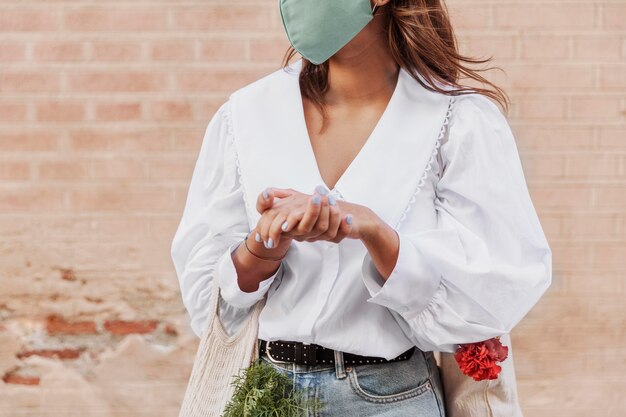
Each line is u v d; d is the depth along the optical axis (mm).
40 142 4062
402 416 1968
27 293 4113
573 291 4082
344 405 1952
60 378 4133
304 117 2066
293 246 1975
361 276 1945
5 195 4074
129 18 4020
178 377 4133
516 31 3990
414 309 1911
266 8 4004
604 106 4020
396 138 1983
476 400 2096
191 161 4062
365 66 2037
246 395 1921
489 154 1979
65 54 4031
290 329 1960
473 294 1897
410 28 1991
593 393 4102
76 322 4121
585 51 4000
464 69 2094
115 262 4102
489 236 1971
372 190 1952
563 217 4059
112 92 4043
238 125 2100
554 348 4102
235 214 2113
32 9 4012
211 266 2141
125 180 4070
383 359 1976
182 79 4035
